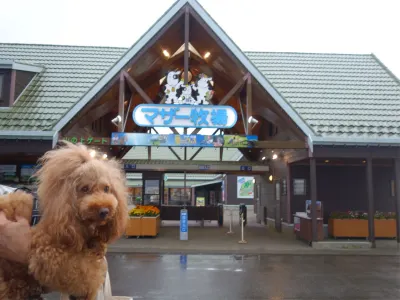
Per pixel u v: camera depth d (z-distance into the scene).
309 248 12.09
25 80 13.29
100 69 14.46
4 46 15.95
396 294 7.05
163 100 13.49
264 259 10.55
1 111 11.98
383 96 14.09
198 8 11.99
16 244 1.33
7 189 2.31
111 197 1.35
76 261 1.34
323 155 12.12
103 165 1.43
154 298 6.65
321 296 6.87
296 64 16.31
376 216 14.01
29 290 1.50
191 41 13.31
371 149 12.28
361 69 16.14
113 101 13.91
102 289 1.85
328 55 17.31
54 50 15.91
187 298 6.68
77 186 1.34
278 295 6.90
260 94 13.10
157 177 18.78
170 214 18.75
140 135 11.55
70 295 1.43
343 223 13.70
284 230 16.80
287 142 12.16
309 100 13.61
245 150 22.05
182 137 11.72
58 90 13.02
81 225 1.34
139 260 10.29
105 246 1.47
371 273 8.84
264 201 21.36
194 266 9.52
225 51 12.21
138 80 14.04
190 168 17.05
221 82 15.35
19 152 11.20
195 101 12.20
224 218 24.62
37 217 1.58
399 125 12.59
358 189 16.73
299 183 16.94
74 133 13.02
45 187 1.37
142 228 14.04
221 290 7.22
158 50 12.96
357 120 12.80
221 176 31.75
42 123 11.48
